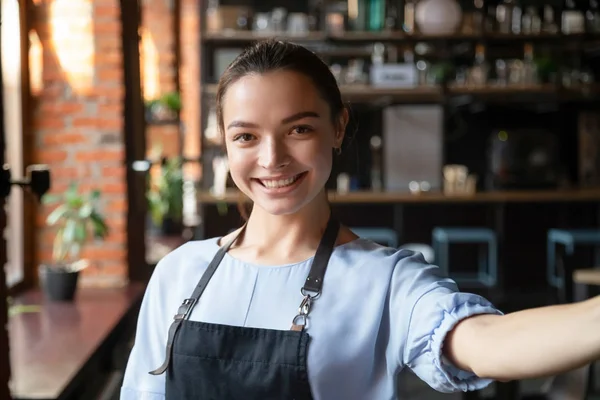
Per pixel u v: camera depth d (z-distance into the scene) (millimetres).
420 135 7562
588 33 6898
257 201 1226
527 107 7586
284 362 1169
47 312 3859
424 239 7461
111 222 4699
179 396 1231
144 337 1345
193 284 1313
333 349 1167
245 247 1318
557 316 896
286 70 1182
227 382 1195
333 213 1327
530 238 7398
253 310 1228
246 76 1193
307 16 7277
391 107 7520
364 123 7520
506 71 6980
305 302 1198
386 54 7301
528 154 7324
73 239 4215
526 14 7012
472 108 7543
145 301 1363
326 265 1234
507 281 7375
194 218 7824
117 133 4668
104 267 4711
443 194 6926
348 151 1436
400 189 7449
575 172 7637
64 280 4105
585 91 7008
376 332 1172
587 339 845
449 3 6879
